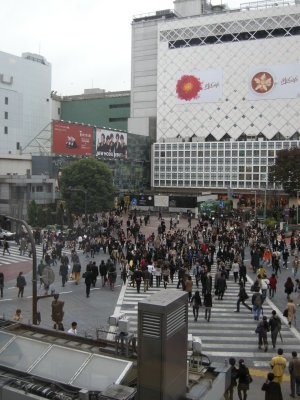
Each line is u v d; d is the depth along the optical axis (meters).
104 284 28.72
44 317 21.78
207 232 46.62
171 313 7.81
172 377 7.89
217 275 25.81
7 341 10.31
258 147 95.44
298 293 24.61
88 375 8.81
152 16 115.25
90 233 44.16
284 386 14.48
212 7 115.81
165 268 28.17
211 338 19.25
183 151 103.00
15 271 34.06
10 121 100.56
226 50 102.50
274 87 99.06
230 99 103.00
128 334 9.69
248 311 23.41
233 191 97.62
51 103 118.31
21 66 103.44
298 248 41.06
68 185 62.19
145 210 78.81
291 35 97.12
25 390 8.48
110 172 64.56
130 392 7.89
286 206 83.19
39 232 46.62
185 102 107.00
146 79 115.69
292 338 19.31
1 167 71.56
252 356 17.25
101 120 125.25
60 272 28.97
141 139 106.00
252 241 40.78
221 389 8.98
